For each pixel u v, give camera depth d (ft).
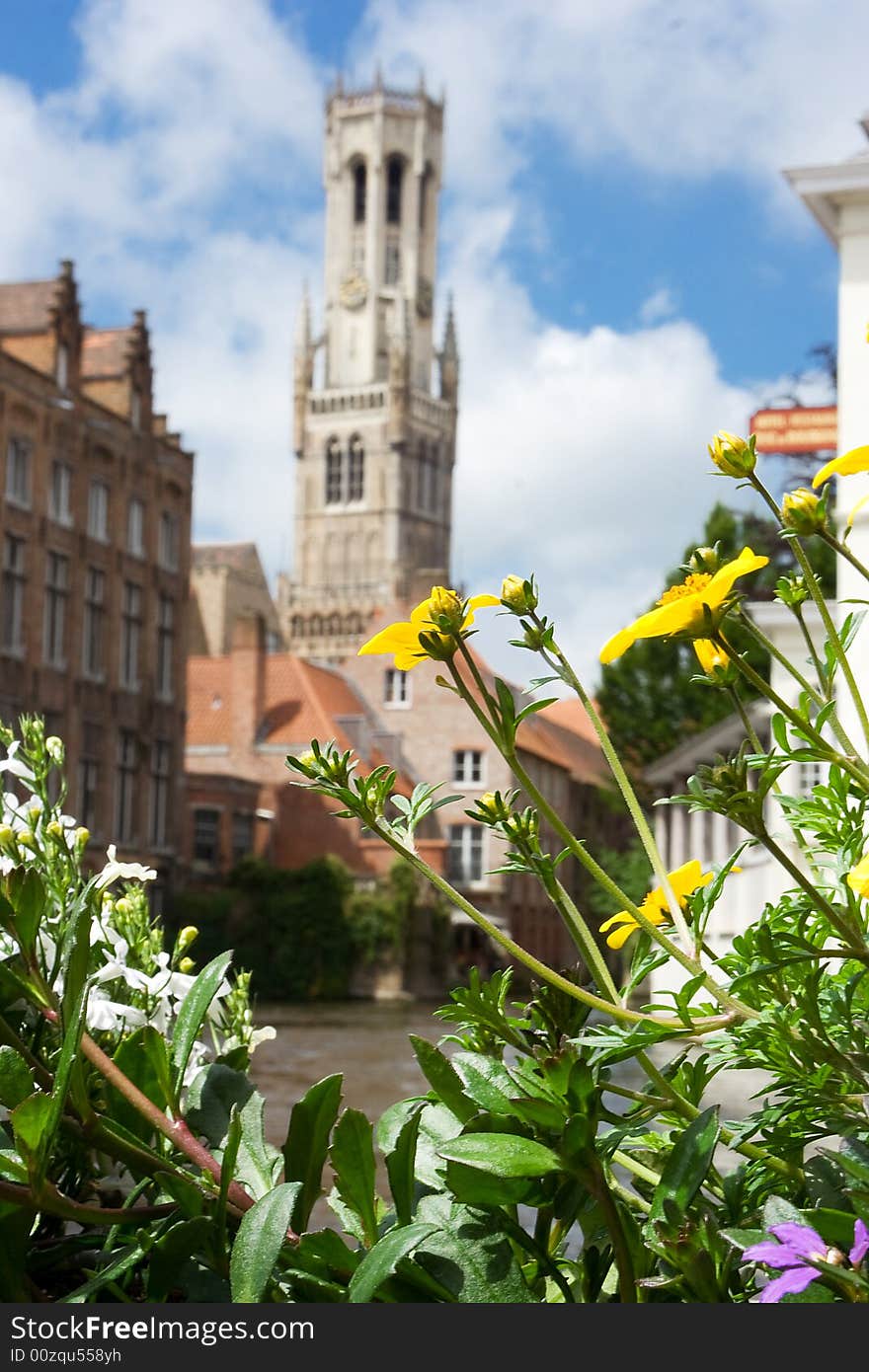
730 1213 3.65
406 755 156.25
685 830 79.20
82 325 122.21
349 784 3.69
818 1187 3.43
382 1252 3.10
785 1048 3.60
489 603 3.74
